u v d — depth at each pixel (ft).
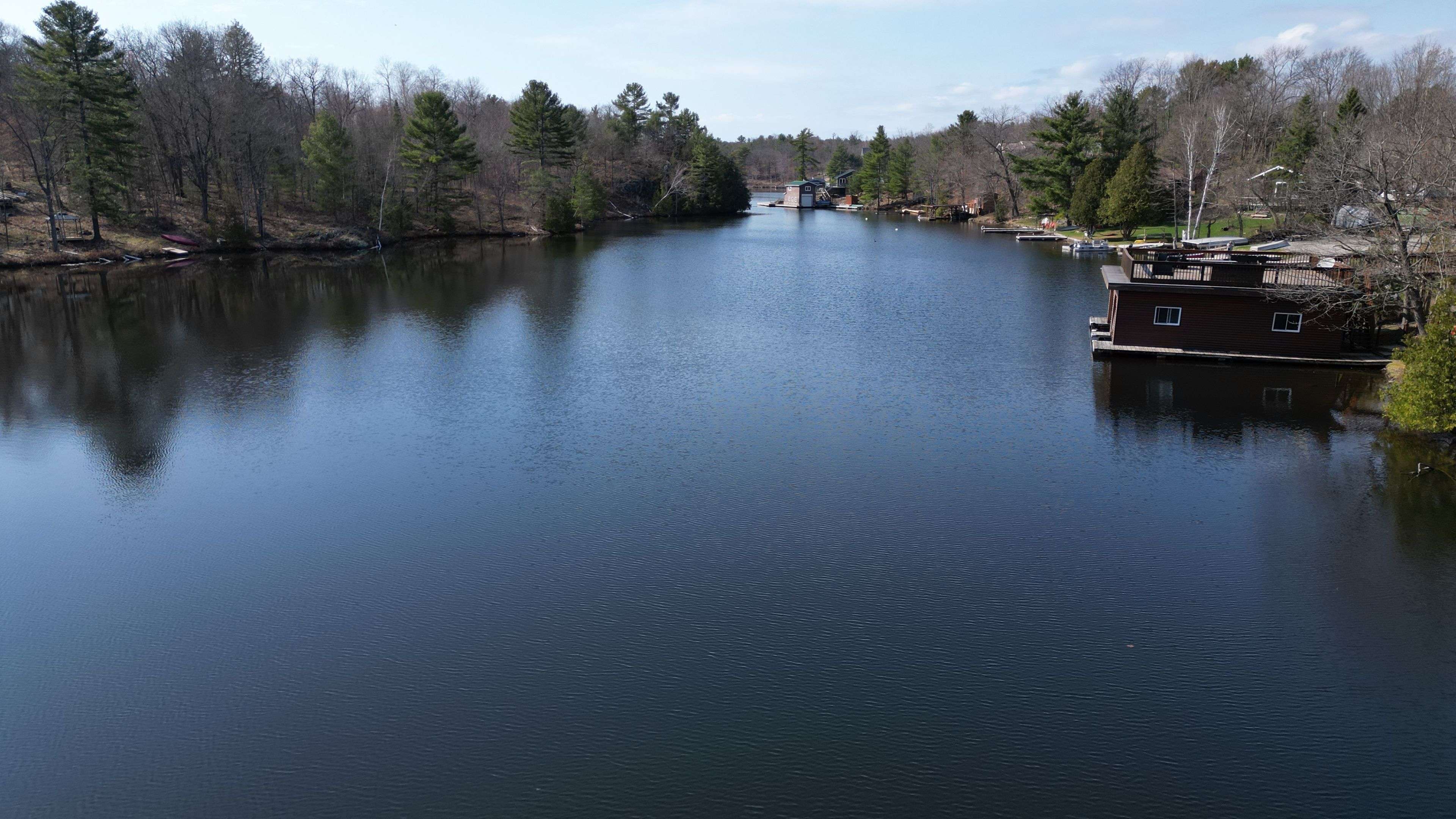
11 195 242.37
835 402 105.70
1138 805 43.11
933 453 88.43
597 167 436.76
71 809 43.55
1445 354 85.87
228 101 257.14
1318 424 95.61
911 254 265.34
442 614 59.72
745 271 224.74
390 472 83.92
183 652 55.77
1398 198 110.01
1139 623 58.39
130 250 234.17
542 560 66.95
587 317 160.35
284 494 78.89
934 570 65.36
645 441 92.17
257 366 122.52
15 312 161.99
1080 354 128.57
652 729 48.39
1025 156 398.21
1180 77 414.41
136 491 79.87
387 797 43.91
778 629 57.82
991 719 49.14
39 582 64.08
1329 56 384.68
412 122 304.09
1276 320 118.83
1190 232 253.44
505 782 44.73
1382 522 72.43
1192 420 97.55
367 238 278.87
